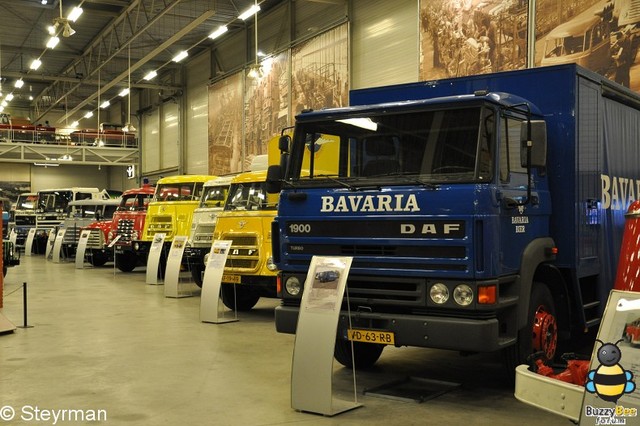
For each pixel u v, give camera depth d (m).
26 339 8.56
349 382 6.35
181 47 29.64
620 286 4.64
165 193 16.11
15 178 43.00
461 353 5.99
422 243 5.28
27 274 18.27
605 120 6.86
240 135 26.55
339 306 5.26
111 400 5.68
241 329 9.38
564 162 6.13
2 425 5.00
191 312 11.02
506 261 5.36
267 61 24.34
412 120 5.58
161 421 5.09
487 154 5.27
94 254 20.98
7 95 39.25
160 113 35.12
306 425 4.97
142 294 13.52
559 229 6.17
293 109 22.83
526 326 5.68
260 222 10.34
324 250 5.78
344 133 5.85
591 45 13.05
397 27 18.72
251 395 5.84
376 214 5.48
